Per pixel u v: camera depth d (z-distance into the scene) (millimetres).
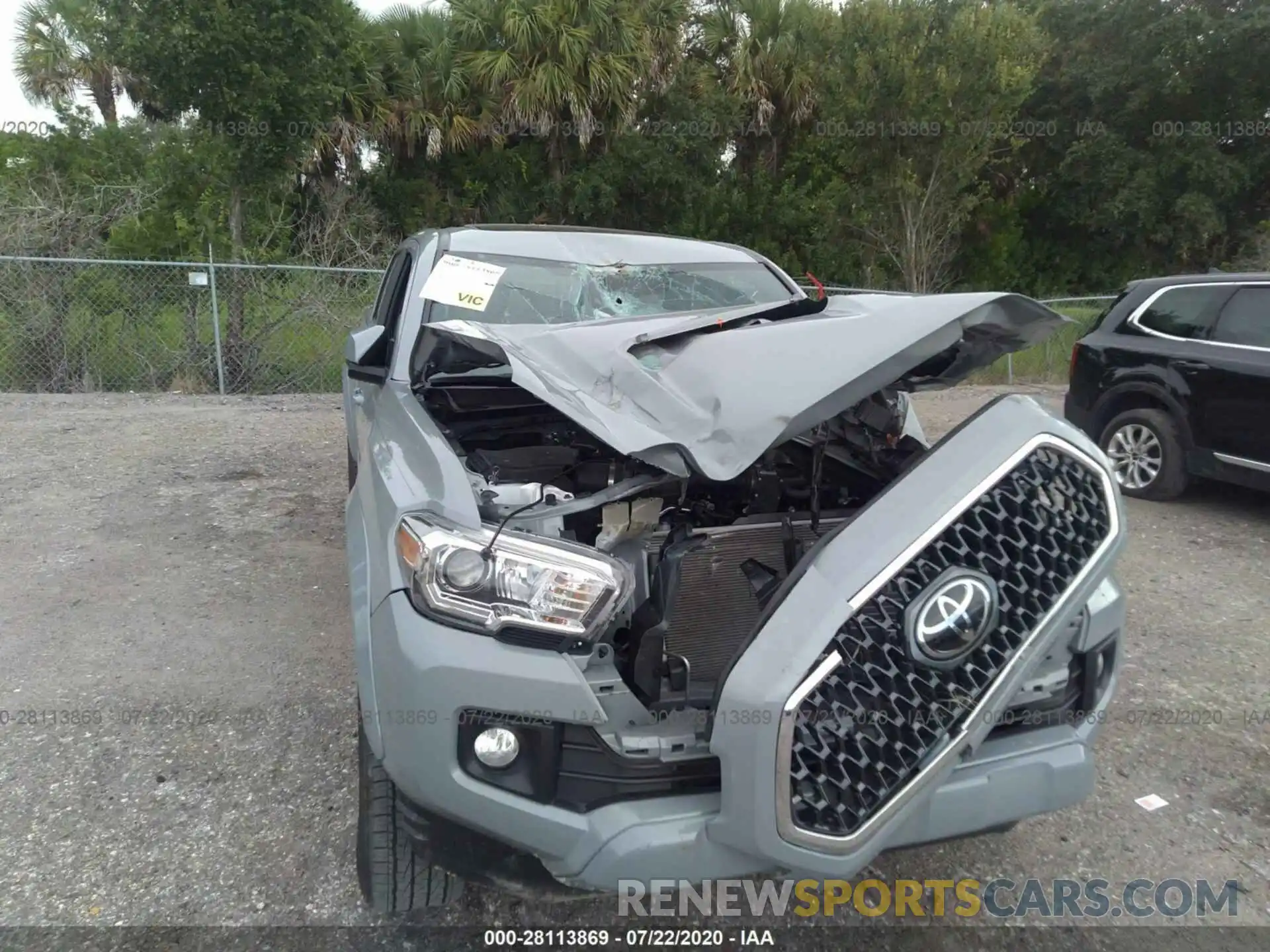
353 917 2615
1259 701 3916
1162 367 6727
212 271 10836
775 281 4402
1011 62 15281
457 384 3363
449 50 20500
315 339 11461
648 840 2057
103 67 19328
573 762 2145
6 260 10336
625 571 2221
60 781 3186
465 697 2070
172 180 12898
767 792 1988
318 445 8156
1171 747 3568
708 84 21797
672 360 2650
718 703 2043
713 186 21953
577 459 3029
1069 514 2285
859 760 2053
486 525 2230
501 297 3824
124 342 11086
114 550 5402
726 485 2740
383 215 20953
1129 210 23016
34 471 7090
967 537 2158
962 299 2463
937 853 2971
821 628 2020
